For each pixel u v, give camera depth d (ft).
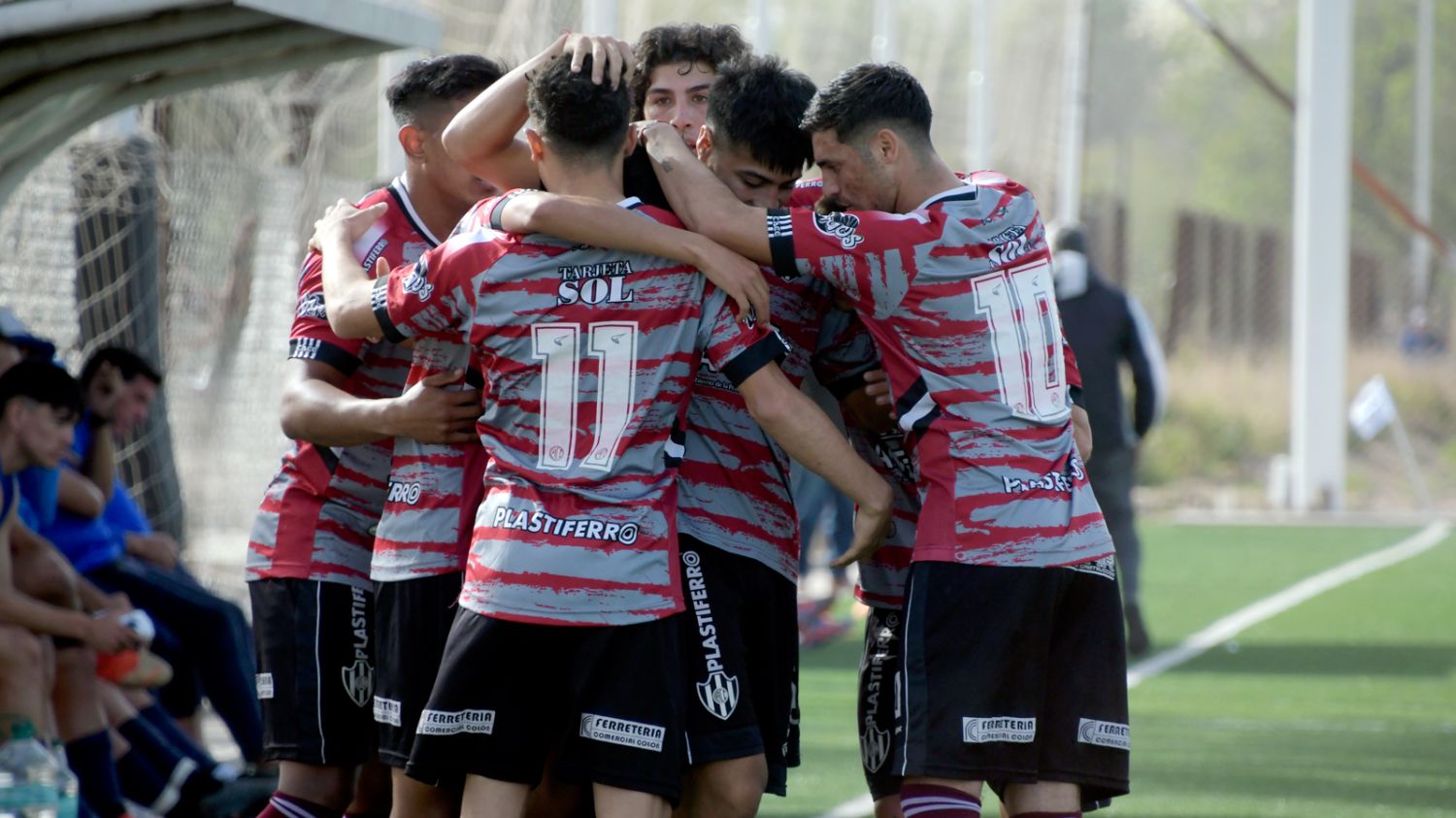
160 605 71.72
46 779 55.21
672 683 42.16
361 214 47.65
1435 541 191.01
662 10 212.64
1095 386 112.68
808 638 121.80
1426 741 84.07
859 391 47.98
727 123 45.16
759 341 42.24
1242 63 234.58
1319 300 231.30
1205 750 82.17
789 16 293.23
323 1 57.47
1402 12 410.93
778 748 46.75
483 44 125.39
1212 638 122.62
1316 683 102.94
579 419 41.52
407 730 45.06
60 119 65.26
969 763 43.45
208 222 105.70
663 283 41.65
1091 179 401.49
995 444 43.96
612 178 42.70
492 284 41.50
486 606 41.70
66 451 61.11
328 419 45.42
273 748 48.80
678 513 45.16
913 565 44.50
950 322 43.83
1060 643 45.47
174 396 109.70
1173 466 264.93
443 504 45.11
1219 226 310.24
